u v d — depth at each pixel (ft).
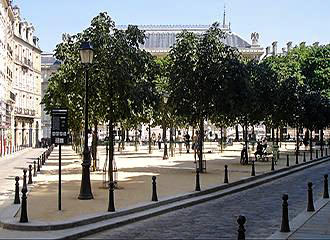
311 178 82.43
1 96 171.22
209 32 86.02
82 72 65.00
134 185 63.36
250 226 39.63
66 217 40.16
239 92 84.89
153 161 112.88
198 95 84.74
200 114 86.63
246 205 51.83
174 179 71.61
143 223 41.81
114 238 35.83
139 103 62.28
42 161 101.40
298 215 43.78
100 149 175.22
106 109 62.85
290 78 138.92
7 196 53.47
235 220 42.57
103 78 60.54
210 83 83.82
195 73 84.07
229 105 84.38
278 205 51.34
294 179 81.10
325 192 55.31
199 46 85.05
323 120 155.02
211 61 83.92
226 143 200.64
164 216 45.37
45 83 311.27
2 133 168.86
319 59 217.56
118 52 60.90
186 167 94.68
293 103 135.85
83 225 38.75
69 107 78.79
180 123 127.24
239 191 64.80
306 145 182.39
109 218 41.70
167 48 299.17
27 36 242.37
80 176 75.66
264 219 42.83
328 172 94.53
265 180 76.43
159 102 68.08
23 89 234.58
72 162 109.09
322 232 36.42
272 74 120.57
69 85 71.92
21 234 35.55
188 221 42.50
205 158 124.06
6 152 171.22
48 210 43.75
